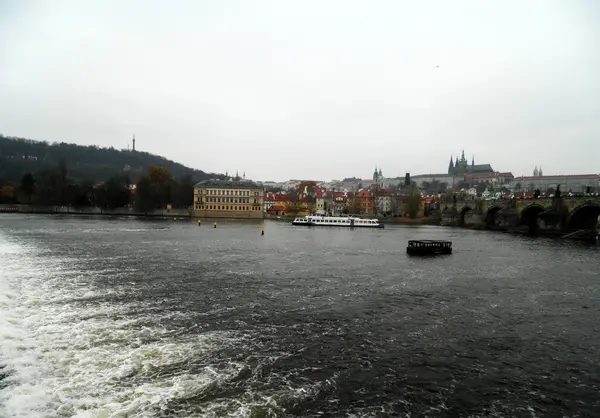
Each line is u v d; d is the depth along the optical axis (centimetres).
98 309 3484
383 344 2858
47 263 5666
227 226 15562
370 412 1980
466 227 18538
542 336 3117
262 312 3534
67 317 3244
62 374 2241
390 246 9150
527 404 2112
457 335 3083
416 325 3291
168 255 6731
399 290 4500
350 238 11394
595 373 2495
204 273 5219
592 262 6875
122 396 2028
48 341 2714
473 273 5669
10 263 5584
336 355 2639
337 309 3684
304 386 2208
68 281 4531
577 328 3319
